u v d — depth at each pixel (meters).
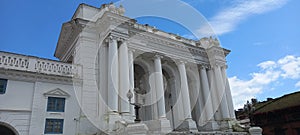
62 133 14.80
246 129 21.48
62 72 16.22
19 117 13.73
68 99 15.80
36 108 14.40
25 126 13.76
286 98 22.20
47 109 14.79
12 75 14.21
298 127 18.61
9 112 13.52
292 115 19.23
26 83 14.61
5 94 13.66
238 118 30.41
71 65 16.81
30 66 15.02
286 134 19.53
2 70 13.81
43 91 15.01
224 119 24.33
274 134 20.58
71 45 21.12
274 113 20.53
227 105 25.23
